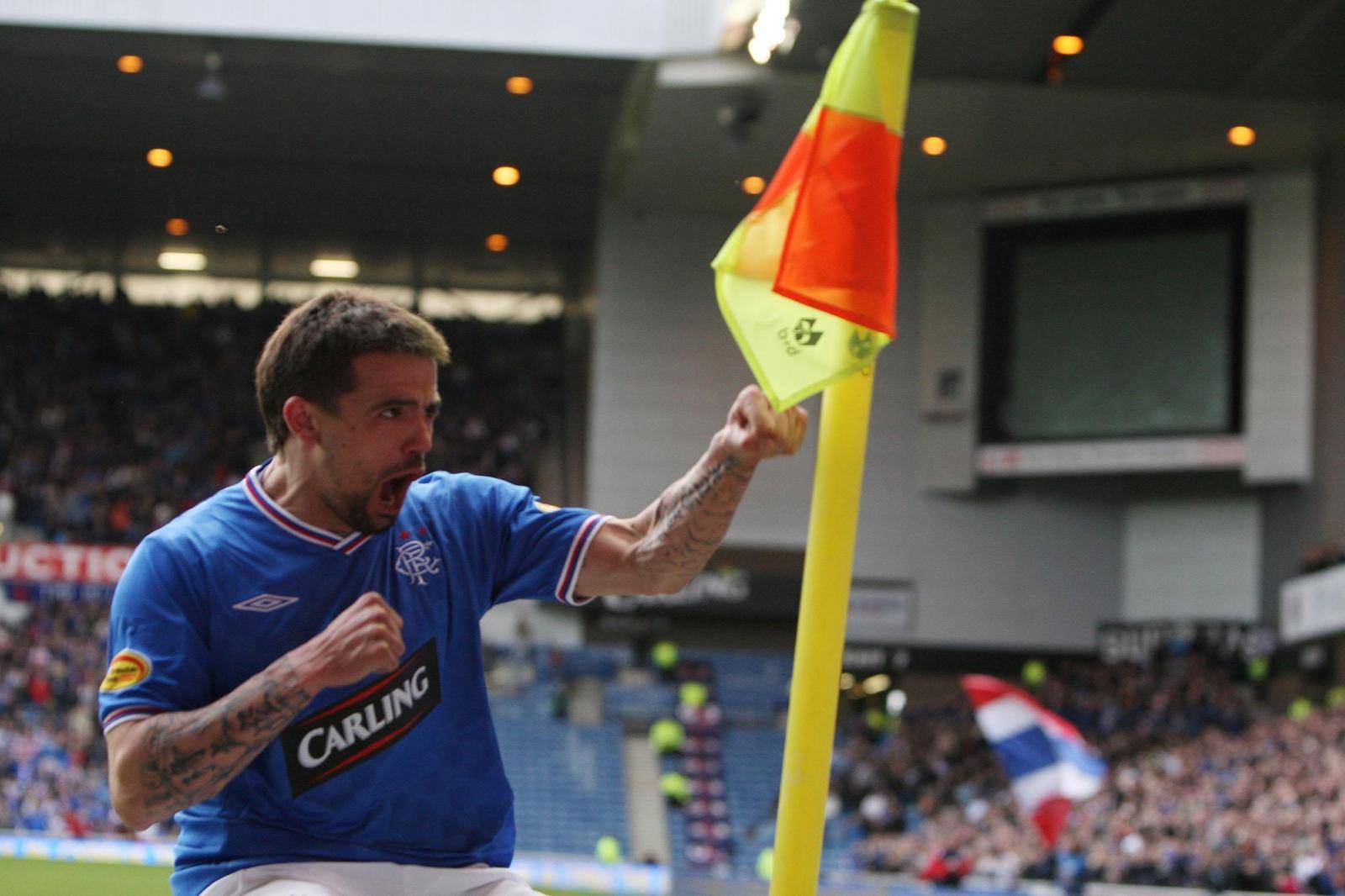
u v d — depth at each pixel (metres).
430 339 2.94
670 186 36.69
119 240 44.00
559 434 41.84
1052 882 24.00
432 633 3.04
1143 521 38.44
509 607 37.28
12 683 30.59
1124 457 35.59
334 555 2.96
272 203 41.44
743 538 37.53
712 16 29.80
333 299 2.93
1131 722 34.22
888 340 3.02
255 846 2.98
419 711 3.01
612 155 36.19
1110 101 31.56
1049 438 36.41
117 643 2.86
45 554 34.06
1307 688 33.19
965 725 35.06
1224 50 29.05
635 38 30.09
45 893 12.59
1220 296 35.16
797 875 3.06
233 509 2.96
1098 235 36.19
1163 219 35.56
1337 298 34.25
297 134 36.62
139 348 42.12
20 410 39.97
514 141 36.31
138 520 37.19
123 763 2.67
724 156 34.47
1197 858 23.62
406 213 41.81
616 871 17.00
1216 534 37.22
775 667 37.62
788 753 3.11
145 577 2.88
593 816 32.81
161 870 14.85
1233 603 36.72
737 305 3.09
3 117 36.03
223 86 30.98
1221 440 34.91
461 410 41.66
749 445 2.97
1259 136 33.50
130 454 39.34
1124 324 35.88
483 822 3.12
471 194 40.34
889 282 3.02
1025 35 28.62
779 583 37.31
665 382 38.00
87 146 37.97
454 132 35.94
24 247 43.97
